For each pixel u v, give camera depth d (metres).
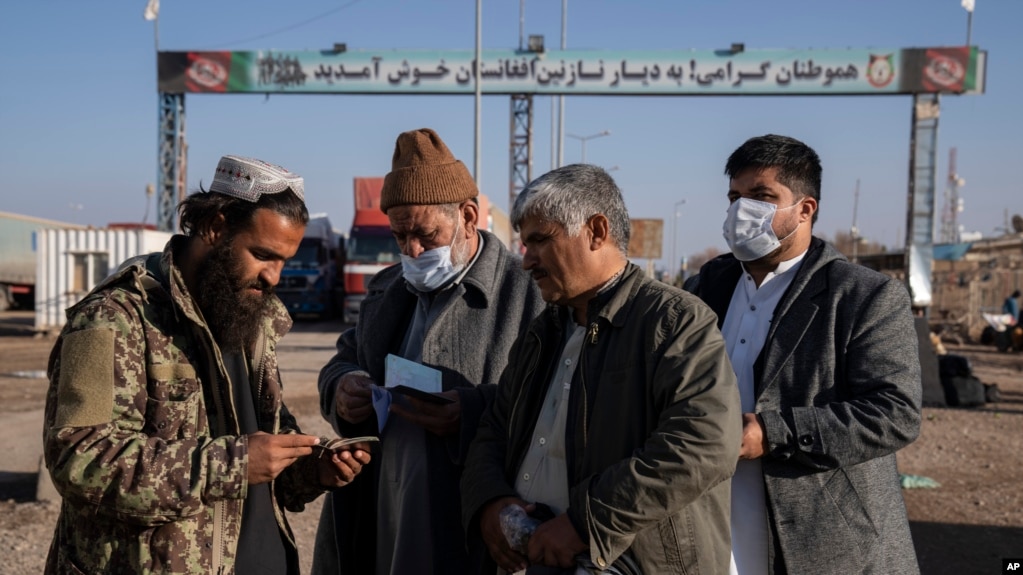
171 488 1.84
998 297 25.48
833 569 2.32
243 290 2.06
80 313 1.91
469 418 2.64
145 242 20.44
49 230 20.55
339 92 23.00
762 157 2.56
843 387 2.43
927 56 22.11
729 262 2.91
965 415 10.12
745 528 2.45
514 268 3.03
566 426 2.21
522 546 2.11
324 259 26.06
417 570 2.71
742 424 2.18
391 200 2.79
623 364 2.09
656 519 1.90
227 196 2.03
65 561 1.95
